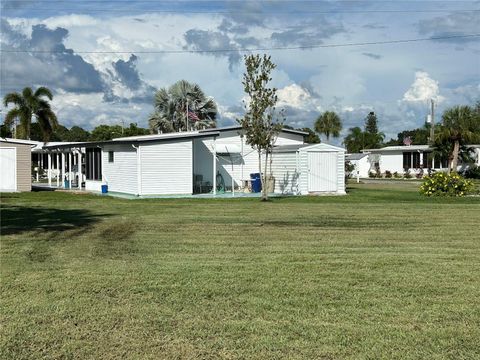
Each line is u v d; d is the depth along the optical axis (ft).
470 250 34.40
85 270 28.58
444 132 148.87
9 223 48.37
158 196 83.92
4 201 75.20
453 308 21.65
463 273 27.68
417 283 25.61
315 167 88.74
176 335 18.75
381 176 190.70
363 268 28.89
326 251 34.04
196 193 90.84
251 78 76.28
